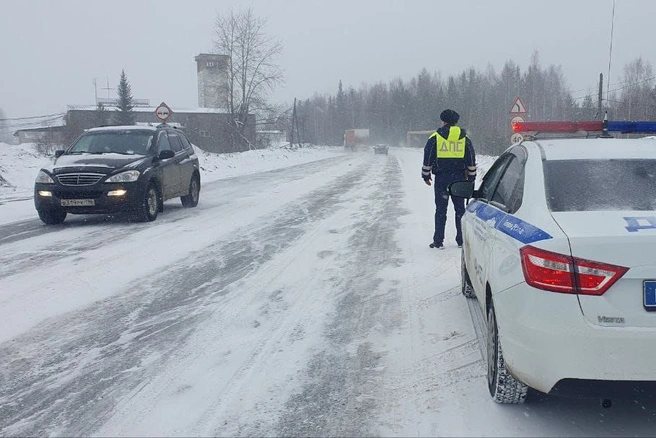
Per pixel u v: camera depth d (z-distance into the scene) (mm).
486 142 40500
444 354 4488
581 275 2980
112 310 5664
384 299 5961
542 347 3037
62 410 3672
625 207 3428
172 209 12938
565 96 78000
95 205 10203
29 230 10156
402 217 11500
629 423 3420
